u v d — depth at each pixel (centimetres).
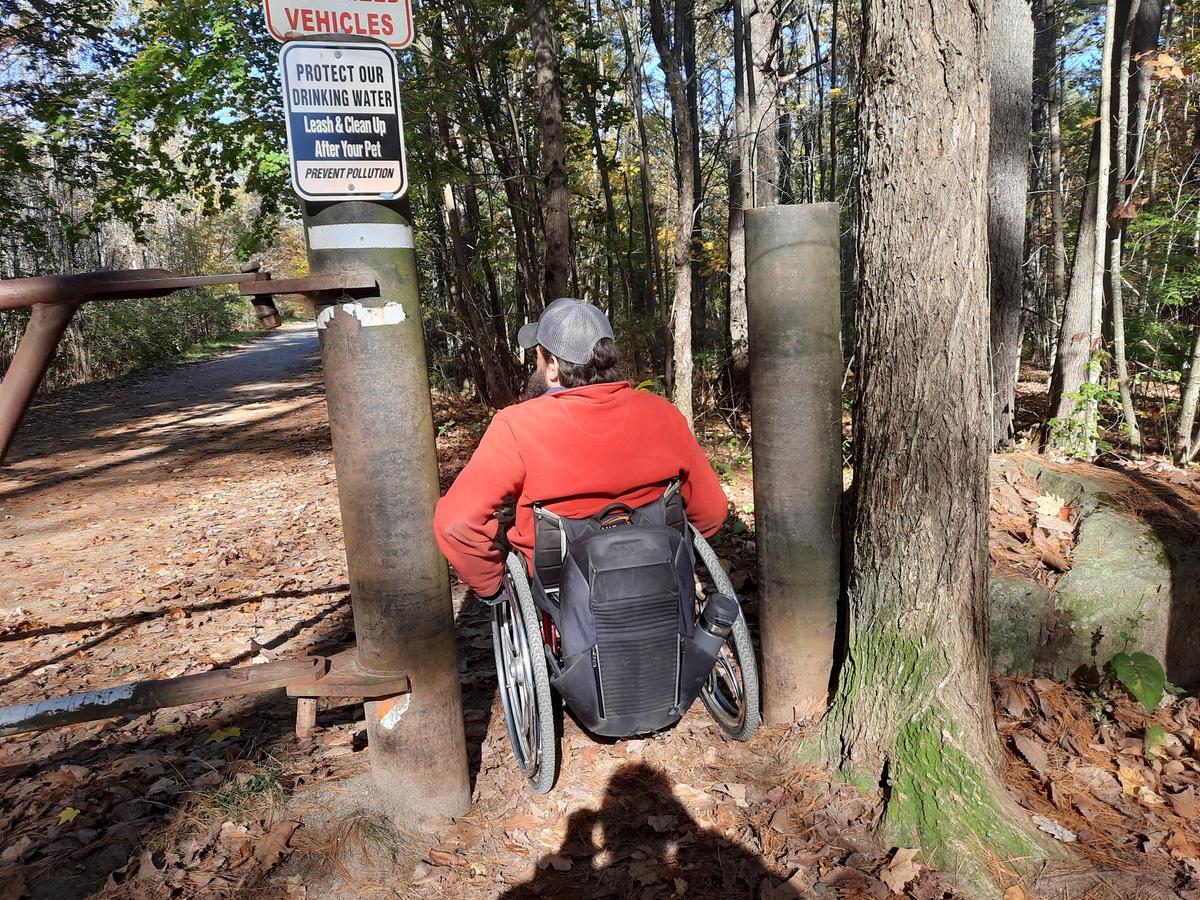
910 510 246
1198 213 759
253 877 228
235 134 1021
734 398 1003
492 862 237
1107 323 773
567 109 1190
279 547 613
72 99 1195
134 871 232
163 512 764
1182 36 1220
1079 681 319
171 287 171
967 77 224
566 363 226
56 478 955
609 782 272
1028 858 221
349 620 452
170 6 942
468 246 1396
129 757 301
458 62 1098
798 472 275
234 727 326
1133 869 219
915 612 248
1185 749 279
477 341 1219
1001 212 588
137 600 505
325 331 217
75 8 1313
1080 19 1414
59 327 154
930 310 237
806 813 249
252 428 1307
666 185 1981
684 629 221
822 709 292
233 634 439
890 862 224
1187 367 582
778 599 289
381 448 223
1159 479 407
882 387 251
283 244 3800
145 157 1202
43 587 547
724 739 295
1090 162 595
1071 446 577
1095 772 262
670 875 229
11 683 384
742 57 998
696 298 1584
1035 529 365
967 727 244
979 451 241
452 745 252
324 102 204
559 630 222
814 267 260
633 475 225
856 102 254
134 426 1398
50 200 1402
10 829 258
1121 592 316
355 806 253
